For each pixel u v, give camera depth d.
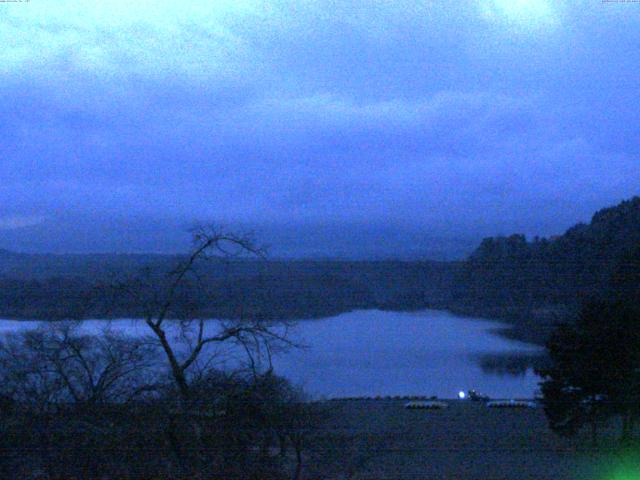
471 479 9.63
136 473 10.20
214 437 10.32
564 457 11.12
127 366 11.29
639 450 11.55
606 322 15.36
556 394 13.46
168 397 10.66
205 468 10.19
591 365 14.38
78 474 10.23
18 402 10.96
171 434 10.42
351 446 10.23
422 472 9.73
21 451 10.35
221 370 10.91
